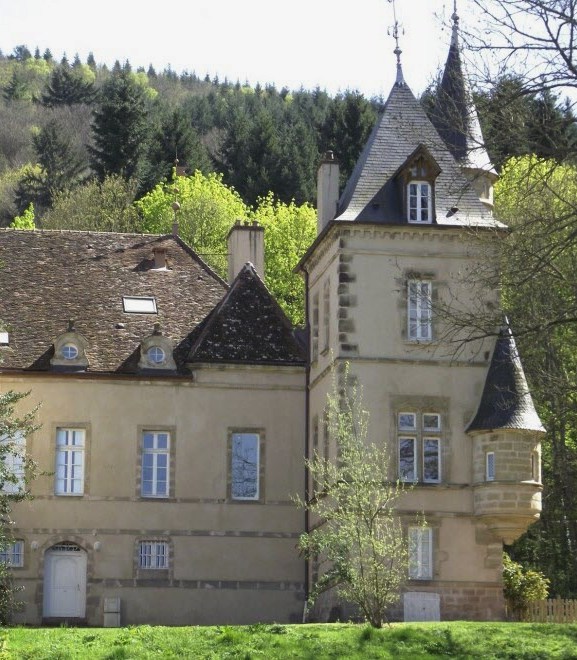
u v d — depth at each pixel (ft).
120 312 148.46
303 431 142.72
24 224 267.80
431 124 136.46
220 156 305.12
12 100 424.46
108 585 136.67
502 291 117.08
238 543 139.44
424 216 131.44
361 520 108.78
